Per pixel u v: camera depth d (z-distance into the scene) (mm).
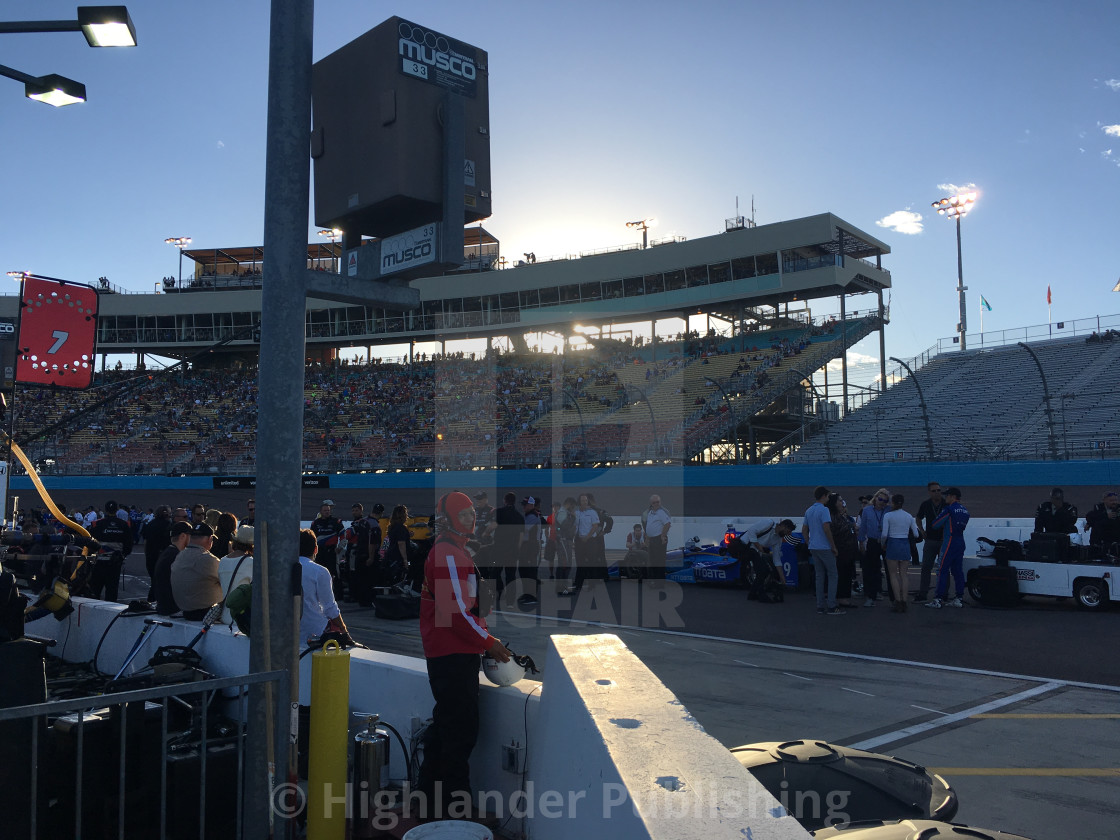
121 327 54906
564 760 2520
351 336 54031
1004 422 31562
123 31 6562
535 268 49750
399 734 4082
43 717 3727
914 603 12062
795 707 6352
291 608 3523
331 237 48281
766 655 8469
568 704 2574
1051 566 11406
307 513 34188
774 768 2635
